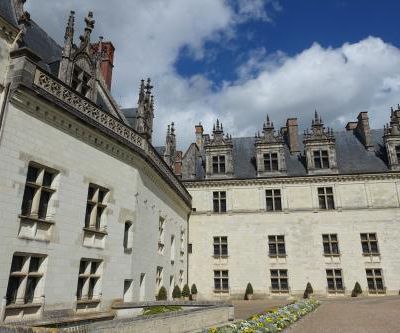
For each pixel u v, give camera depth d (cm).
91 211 1703
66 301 1460
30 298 1341
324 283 3428
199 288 3616
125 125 1972
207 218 3803
